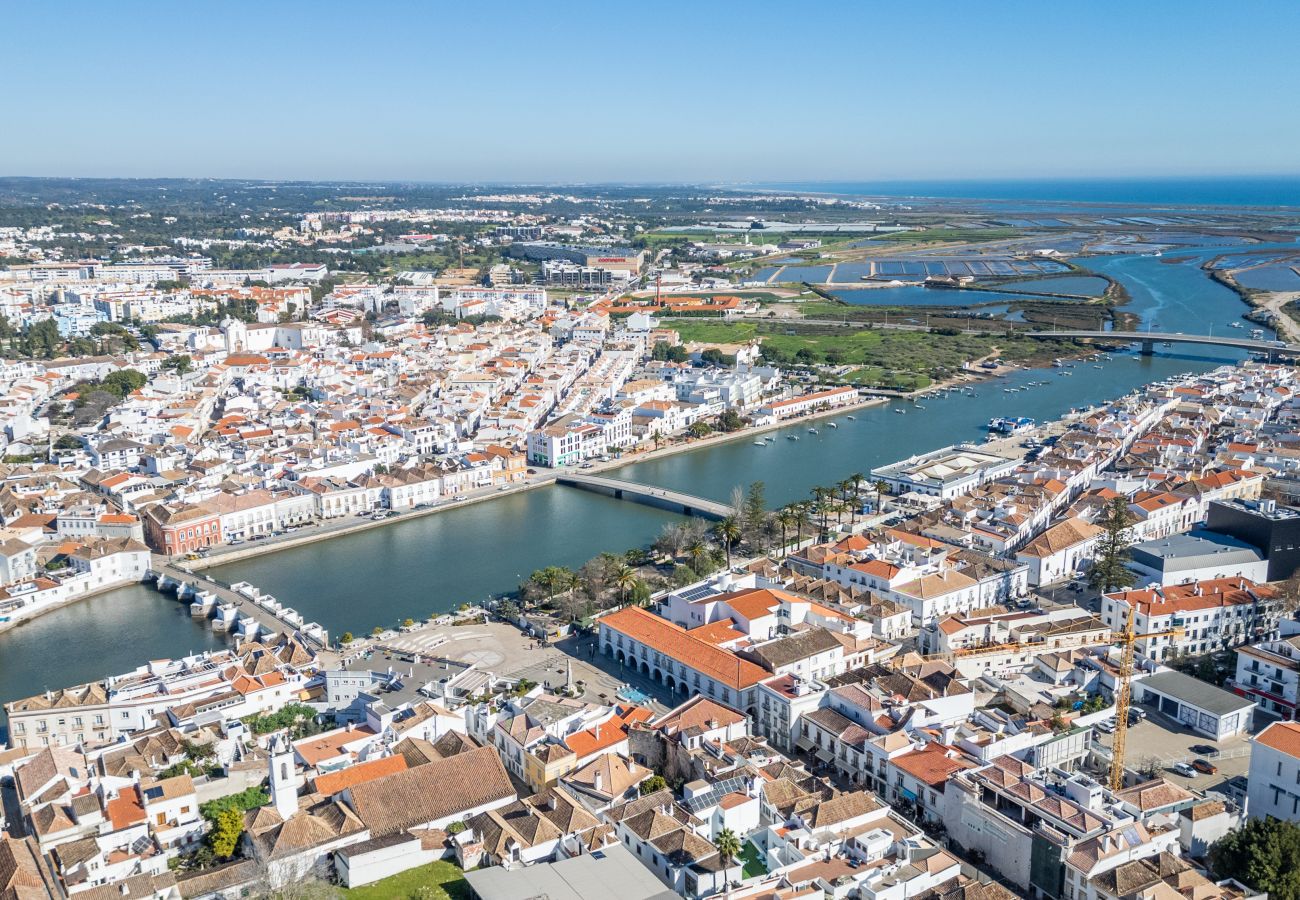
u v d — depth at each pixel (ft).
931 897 634.43
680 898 623.77
